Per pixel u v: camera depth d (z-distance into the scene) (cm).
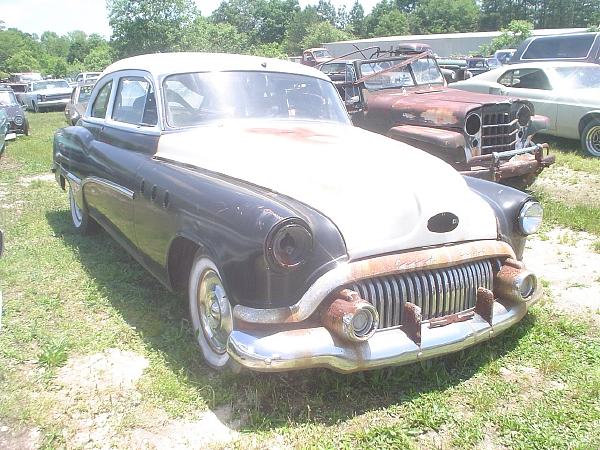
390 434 299
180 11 3228
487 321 347
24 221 682
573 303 462
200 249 354
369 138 433
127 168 449
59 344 383
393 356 311
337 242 310
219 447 292
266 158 370
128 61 534
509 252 366
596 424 310
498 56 2794
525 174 744
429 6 10838
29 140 1488
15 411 315
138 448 292
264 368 292
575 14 9938
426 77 930
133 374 357
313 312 303
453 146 709
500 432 304
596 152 1038
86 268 529
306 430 303
